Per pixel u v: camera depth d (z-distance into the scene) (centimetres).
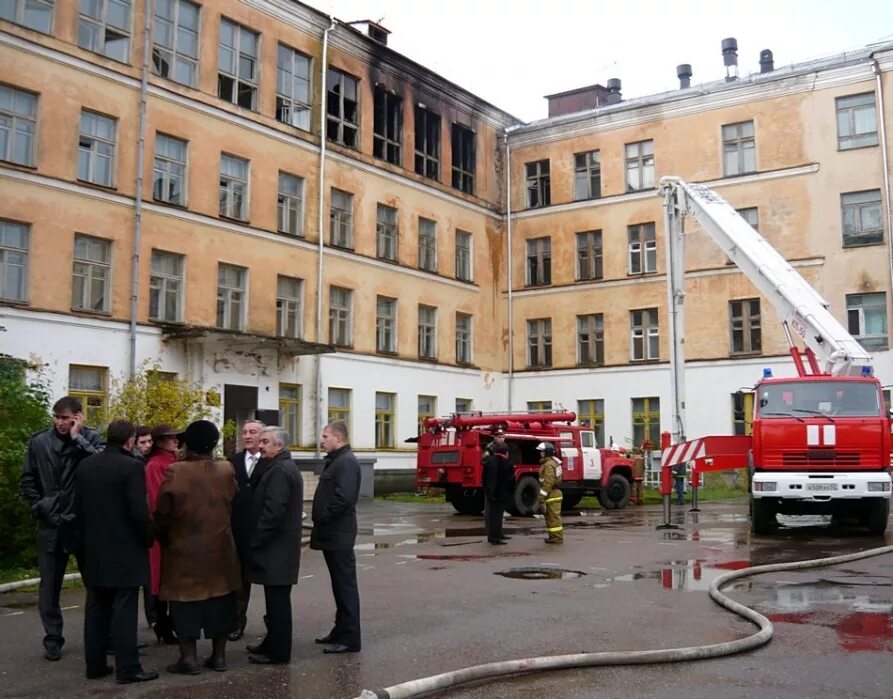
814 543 1552
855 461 1577
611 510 2422
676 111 3622
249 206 2839
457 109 3778
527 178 3981
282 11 2981
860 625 866
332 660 742
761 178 3434
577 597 1026
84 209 2367
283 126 2962
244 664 737
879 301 3219
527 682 674
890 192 3181
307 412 2969
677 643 792
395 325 3388
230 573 725
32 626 899
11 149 2244
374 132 3372
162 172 2602
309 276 3022
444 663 727
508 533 1766
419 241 3544
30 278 2239
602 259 3753
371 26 3503
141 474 704
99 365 2361
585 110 4062
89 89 2400
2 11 2244
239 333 2561
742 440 1831
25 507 1257
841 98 3328
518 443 2225
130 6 2533
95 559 688
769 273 1844
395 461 3300
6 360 1733
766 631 802
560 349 3812
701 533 1738
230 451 2638
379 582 1143
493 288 3931
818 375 1672
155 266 2559
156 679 694
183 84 2648
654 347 3628
